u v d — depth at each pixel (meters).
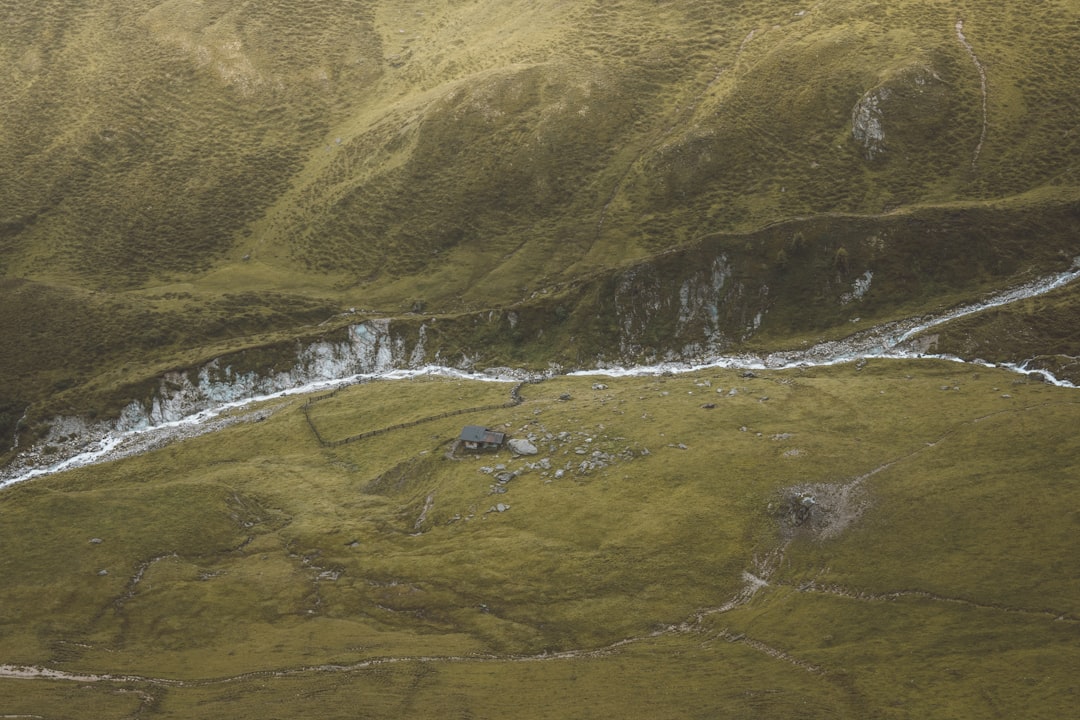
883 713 69.31
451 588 95.50
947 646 75.62
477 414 135.75
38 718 75.62
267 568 103.94
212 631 92.69
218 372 161.88
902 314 150.62
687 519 98.25
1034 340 135.00
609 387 143.00
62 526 109.62
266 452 139.00
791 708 71.06
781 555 91.81
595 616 88.38
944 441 105.12
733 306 160.38
